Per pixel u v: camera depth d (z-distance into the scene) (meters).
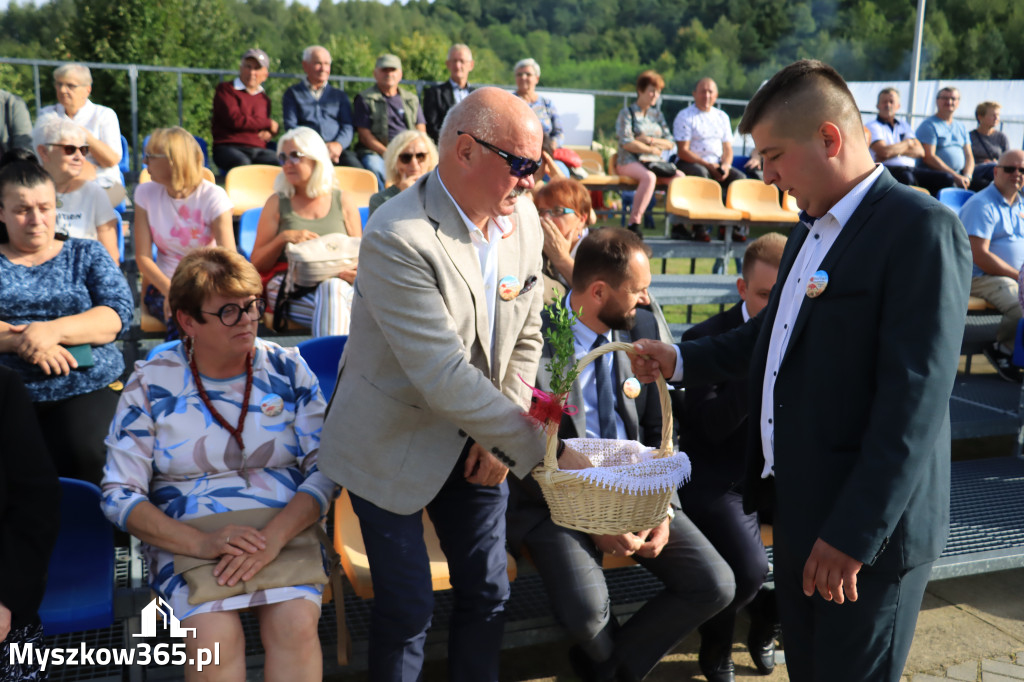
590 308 2.44
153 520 1.93
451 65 7.18
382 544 1.89
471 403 1.74
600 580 2.30
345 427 1.89
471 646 2.04
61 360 2.67
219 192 4.07
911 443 1.52
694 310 7.76
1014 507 3.33
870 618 1.69
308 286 3.74
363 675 2.58
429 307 1.73
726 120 7.79
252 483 2.09
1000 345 4.92
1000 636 2.92
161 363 2.11
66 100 5.46
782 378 1.74
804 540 1.72
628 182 7.11
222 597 1.84
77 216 3.89
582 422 2.41
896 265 1.56
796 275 1.79
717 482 2.56
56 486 1.92
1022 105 14.70
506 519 2.37
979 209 5.02
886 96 8.05
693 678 2.63
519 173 1.72
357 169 5.68
